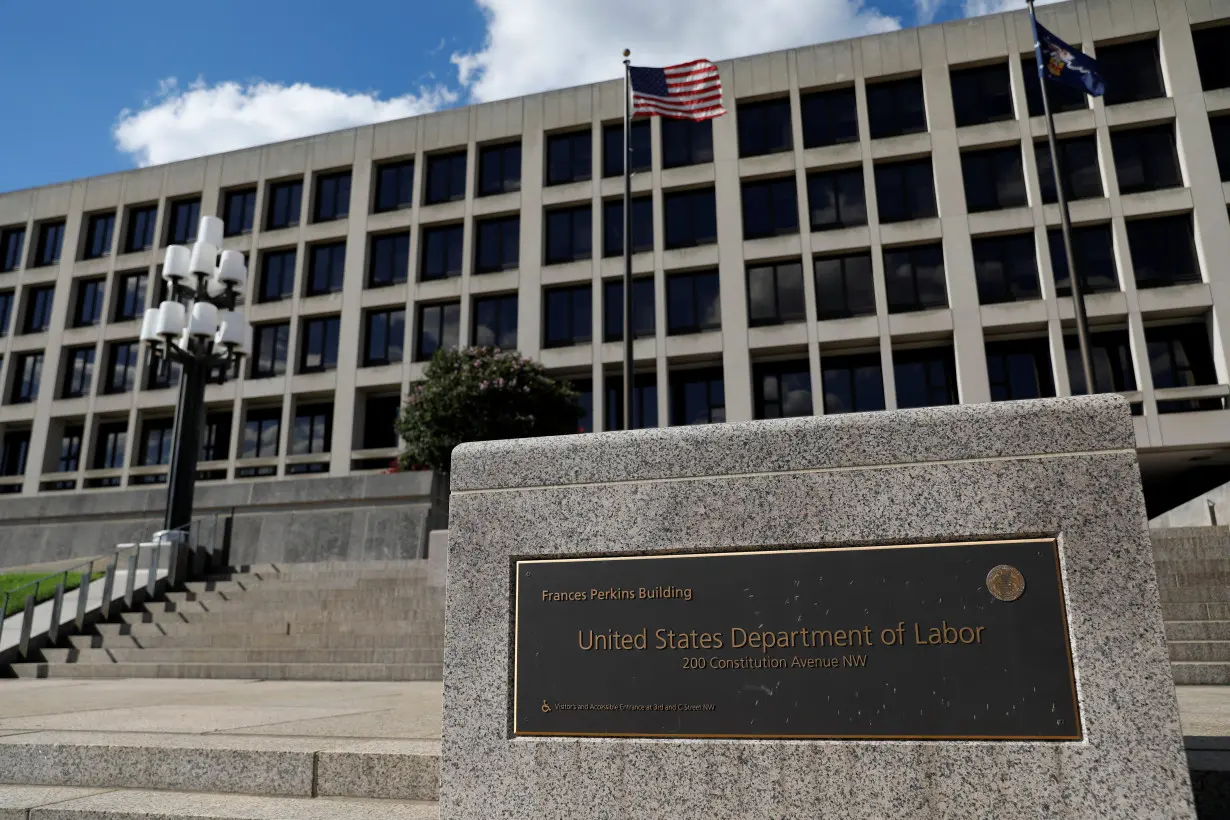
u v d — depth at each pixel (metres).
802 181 30.81
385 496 20.81
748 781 3.02
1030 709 2.86
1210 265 26.64
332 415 34.16
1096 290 27.89
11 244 39.00
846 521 3.15
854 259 30.27
